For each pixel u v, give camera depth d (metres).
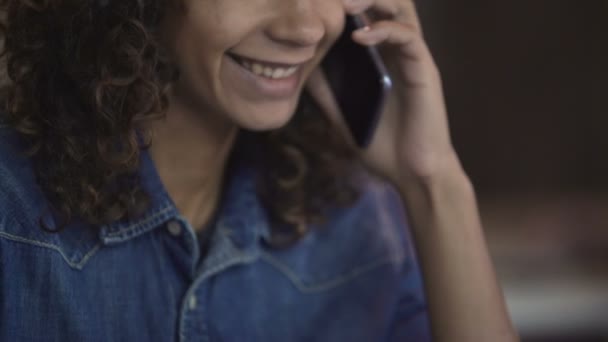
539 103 2.98
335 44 1.36
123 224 1.24
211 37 1.13
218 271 1.33
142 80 1.15
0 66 1.24
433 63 1.36
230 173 1.39
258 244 1.40
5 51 1.19
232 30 1.12
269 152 1.41
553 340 2.62
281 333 1.41
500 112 2.97
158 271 1.28
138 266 1.26
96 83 1.15
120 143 1.19
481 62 2.94
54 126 1.18
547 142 3.00
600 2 2.91
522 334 2.61
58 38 1.17
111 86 1.14
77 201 1.19
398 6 1.32
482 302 1.37
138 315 1.26
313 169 1.44
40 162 1.19
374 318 1.48
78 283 1.21
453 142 2.98
